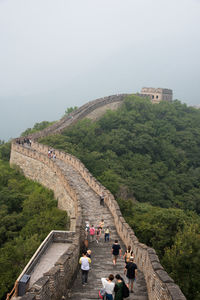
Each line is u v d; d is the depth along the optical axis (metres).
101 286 13.09
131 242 16.62
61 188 31.36
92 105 74.69
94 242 18.48
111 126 68.69
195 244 16.77
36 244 23.05
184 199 52.88
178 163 68.06
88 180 30.08
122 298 10.88
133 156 61.50
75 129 59.88
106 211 23.50
